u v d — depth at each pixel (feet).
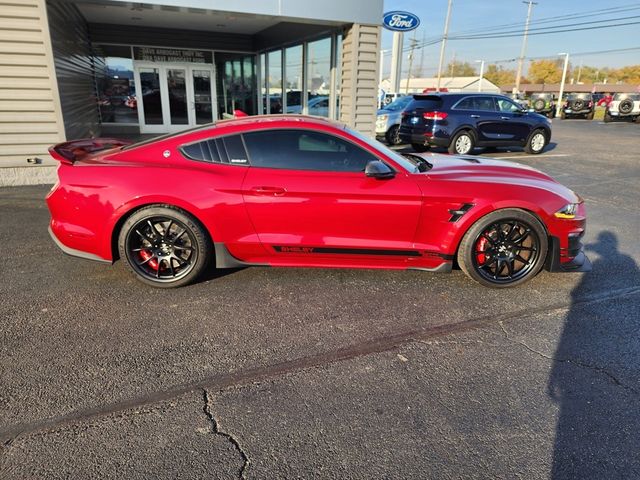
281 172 11.62
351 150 11.88
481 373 8.81
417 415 7.64
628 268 14.20
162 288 12.16
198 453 6.75
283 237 11.83
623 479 6.40
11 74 22.36
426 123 36.94
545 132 40.19
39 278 12.71
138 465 6.51
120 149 12.47
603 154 39.93
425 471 6.51
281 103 42.55
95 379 8.39
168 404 7.79
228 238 11.80
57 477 6.27
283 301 11.60
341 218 11.67
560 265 12.44
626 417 7.66
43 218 18.30
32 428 7.15
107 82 46.19
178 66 48.03
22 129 23.26
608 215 20.16
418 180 11.78
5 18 21.62
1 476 6.25
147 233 11.87
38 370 8.62
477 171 12.90
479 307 11.50
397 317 10.92
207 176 11.46
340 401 7.95
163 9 25.44
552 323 10.77
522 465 6.64
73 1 23.76
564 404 7.96
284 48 40.29
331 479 6.35
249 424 7.36
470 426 7.41
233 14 26.32
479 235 12.00
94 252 11.80
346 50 29.17
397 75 71.67
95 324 10.34
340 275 13.23
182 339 9.80
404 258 12.19
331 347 9.61
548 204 11.94
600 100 151.33
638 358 9.40
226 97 50.70
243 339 9.84
